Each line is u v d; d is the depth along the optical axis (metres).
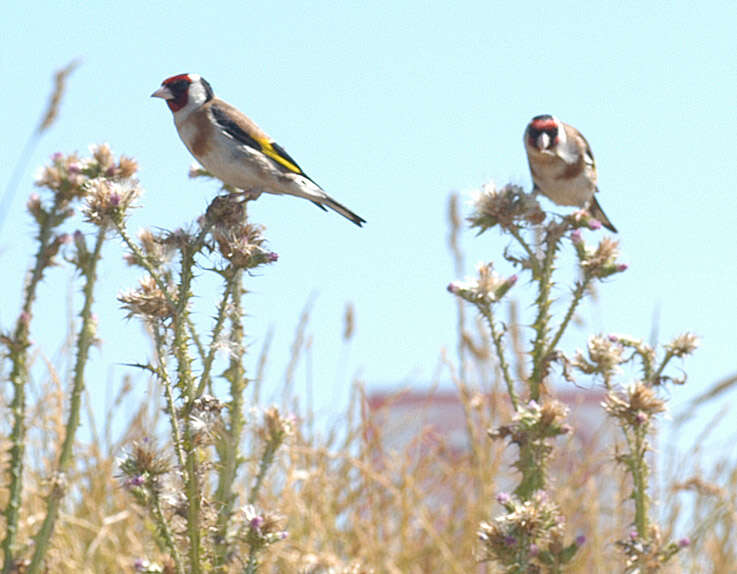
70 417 7.94
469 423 11.96
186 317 6.97
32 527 10.12
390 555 11.41
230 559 6.75
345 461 12.12
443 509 11.98
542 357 7.78
